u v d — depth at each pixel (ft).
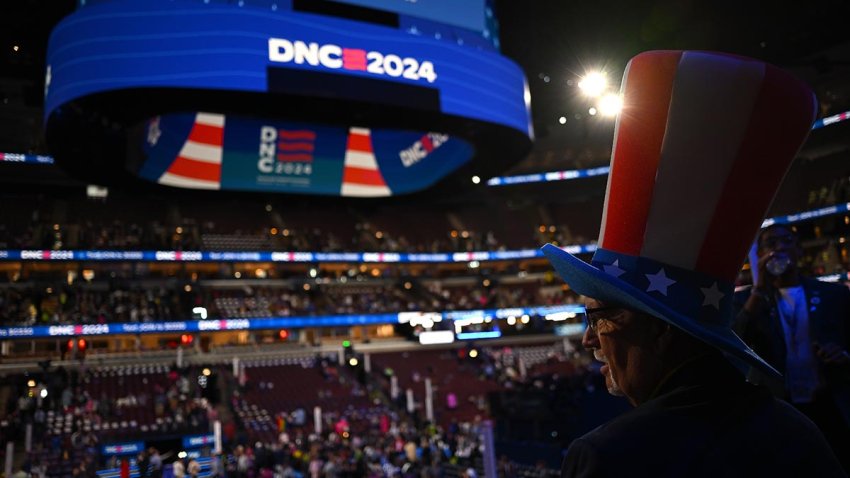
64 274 140.56
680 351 4.12
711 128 4.10
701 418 3.80
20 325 123.03
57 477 81.56
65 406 102.42
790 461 3.74
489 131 76.02
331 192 96.37
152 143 79.51
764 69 4.09
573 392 64.80
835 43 123.13
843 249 132.98
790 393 8.10
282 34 62.75
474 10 75.56
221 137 86.38
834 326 8.08
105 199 158.51
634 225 4.25
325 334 159.33
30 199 151.12
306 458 75.72
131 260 140.97
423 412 121.80
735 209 4.09
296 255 154.81
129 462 79.36
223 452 84.99
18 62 100.63
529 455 61.36
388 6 69.15
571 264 4.12
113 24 60.29
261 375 128.47
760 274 8.31
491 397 75.51
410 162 96.43
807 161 150.82
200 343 147.13
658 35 125.08
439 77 69.36
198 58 59.98
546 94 139.03
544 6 120.26
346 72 64.64
